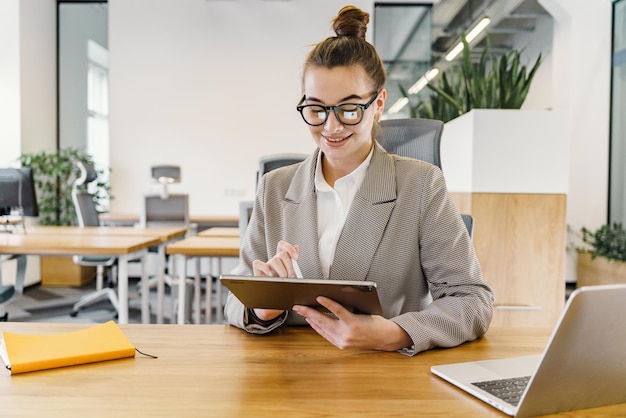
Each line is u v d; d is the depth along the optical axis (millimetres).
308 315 947
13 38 5449
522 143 2770
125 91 6281
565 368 659
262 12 6289
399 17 6668
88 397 758
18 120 5480
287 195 1235
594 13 5348
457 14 6695
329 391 787
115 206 6320
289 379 837
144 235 3482
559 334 630
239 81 6320
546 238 2797
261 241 1265
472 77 3598
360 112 1048
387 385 814
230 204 6379
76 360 898
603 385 699
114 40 6250
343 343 930
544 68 6535
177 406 727
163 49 6277
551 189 2785
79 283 5734
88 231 3807
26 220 5477
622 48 5230
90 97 6465
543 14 6453
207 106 6328
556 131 2771
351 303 897
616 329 656
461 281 1108
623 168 5273
